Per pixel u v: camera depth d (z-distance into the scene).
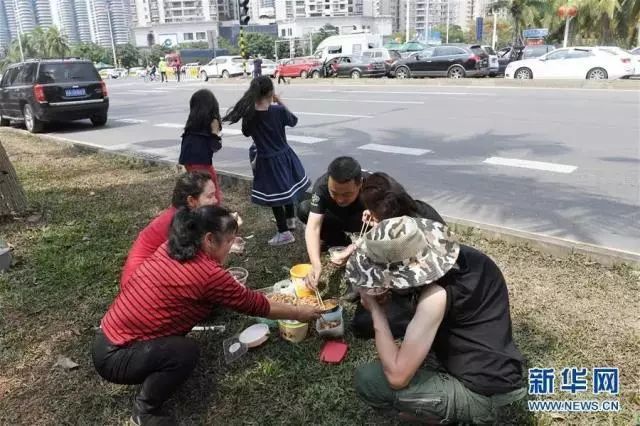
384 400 2.19
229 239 2.56
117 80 41.72
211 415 2.59
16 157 8.90
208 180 3.17
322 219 3.59
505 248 4.21
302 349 3.05
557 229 4.62
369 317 2.83
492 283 2.04
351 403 2.61
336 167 3.12
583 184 5.87
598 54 17.84
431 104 12.98
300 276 3.42
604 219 4.80
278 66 28.17
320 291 3.67
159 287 2.42
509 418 2.44
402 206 2.18
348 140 9.00
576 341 2.97
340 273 3.89
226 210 2.57
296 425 2.50
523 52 23.56
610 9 28.66
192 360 2.51
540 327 3.12
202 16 95.19
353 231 3.74
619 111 10.48
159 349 2.42
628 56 17.73
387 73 23.44
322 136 9.46
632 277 3.63
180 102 17.64
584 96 13.22
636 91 14.06
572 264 3.88
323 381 2.77
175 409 2.63
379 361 2.26
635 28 31.58
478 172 6.58
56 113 11.55
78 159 8.52
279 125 4.28
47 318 3.50
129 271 2.92
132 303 2.44
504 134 8.75
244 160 8.05
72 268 4.20
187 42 89.12
